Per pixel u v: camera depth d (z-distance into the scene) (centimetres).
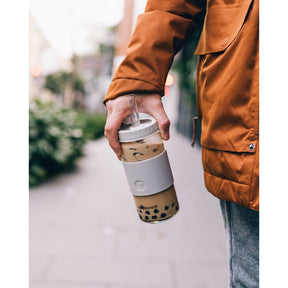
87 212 357
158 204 100
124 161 99
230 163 88
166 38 98
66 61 1964
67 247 265
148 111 99
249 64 83
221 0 90
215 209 375
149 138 95
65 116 664
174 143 1159
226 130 88
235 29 85
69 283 210
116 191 452
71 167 614
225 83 86
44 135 504
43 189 452
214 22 91
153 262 241
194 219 338
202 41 98
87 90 2677
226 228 104
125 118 100
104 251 258
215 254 256
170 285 211
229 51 86
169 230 306
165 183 99
